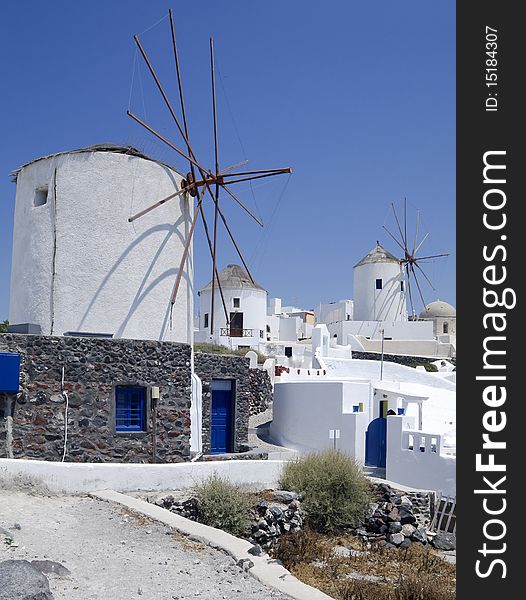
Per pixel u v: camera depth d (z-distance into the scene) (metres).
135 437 16.25
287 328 60.84
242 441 21.77
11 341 15.22
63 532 10.50
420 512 16.17
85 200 17.94
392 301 59.50
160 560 9.48
